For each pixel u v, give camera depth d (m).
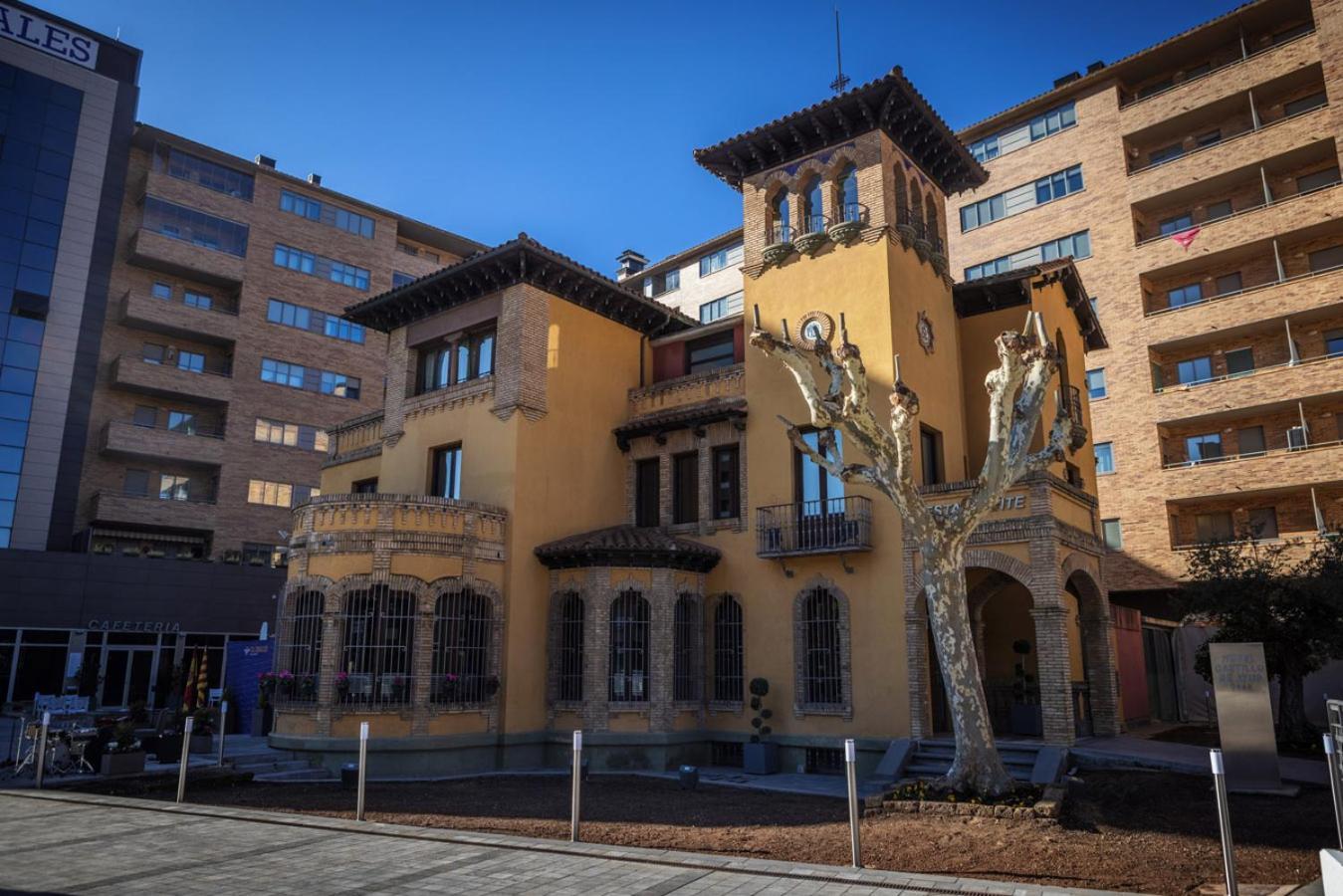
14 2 46.19
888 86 22.17
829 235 23.02
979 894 9.04
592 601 22.05
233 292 51.88
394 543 20.80
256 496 48.91
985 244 46.31
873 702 20.05
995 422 14.51
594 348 25.91
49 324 44.81
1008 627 23.70
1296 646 21.73
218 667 41.69
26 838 11.84
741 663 22.55
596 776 20.31
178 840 11.80
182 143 50.22
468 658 21.47
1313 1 37.06
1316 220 35.69
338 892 9.07
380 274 57.09
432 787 18.00
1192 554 31.77
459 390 24.92
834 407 15.55
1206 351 39.12
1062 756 16.53
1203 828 12.20
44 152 46.00
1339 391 33.94
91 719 22.66
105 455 45.62
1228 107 40.03
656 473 25.69
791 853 11.24
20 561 37.38
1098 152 43.06
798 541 21.75
